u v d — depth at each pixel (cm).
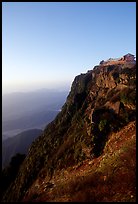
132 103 3088
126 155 1745
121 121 3014
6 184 4278
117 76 4103
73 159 3053
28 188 3481
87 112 3997
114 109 3231
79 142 3191
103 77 4419
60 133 4241
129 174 1447
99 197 1336
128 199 1202
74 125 4069
